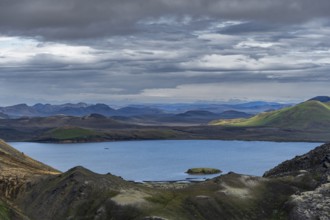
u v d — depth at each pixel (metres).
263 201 162.00
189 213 148.38
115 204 149.12
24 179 196.50
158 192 166.12
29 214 164.62
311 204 148.62
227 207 155.00
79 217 151.88
